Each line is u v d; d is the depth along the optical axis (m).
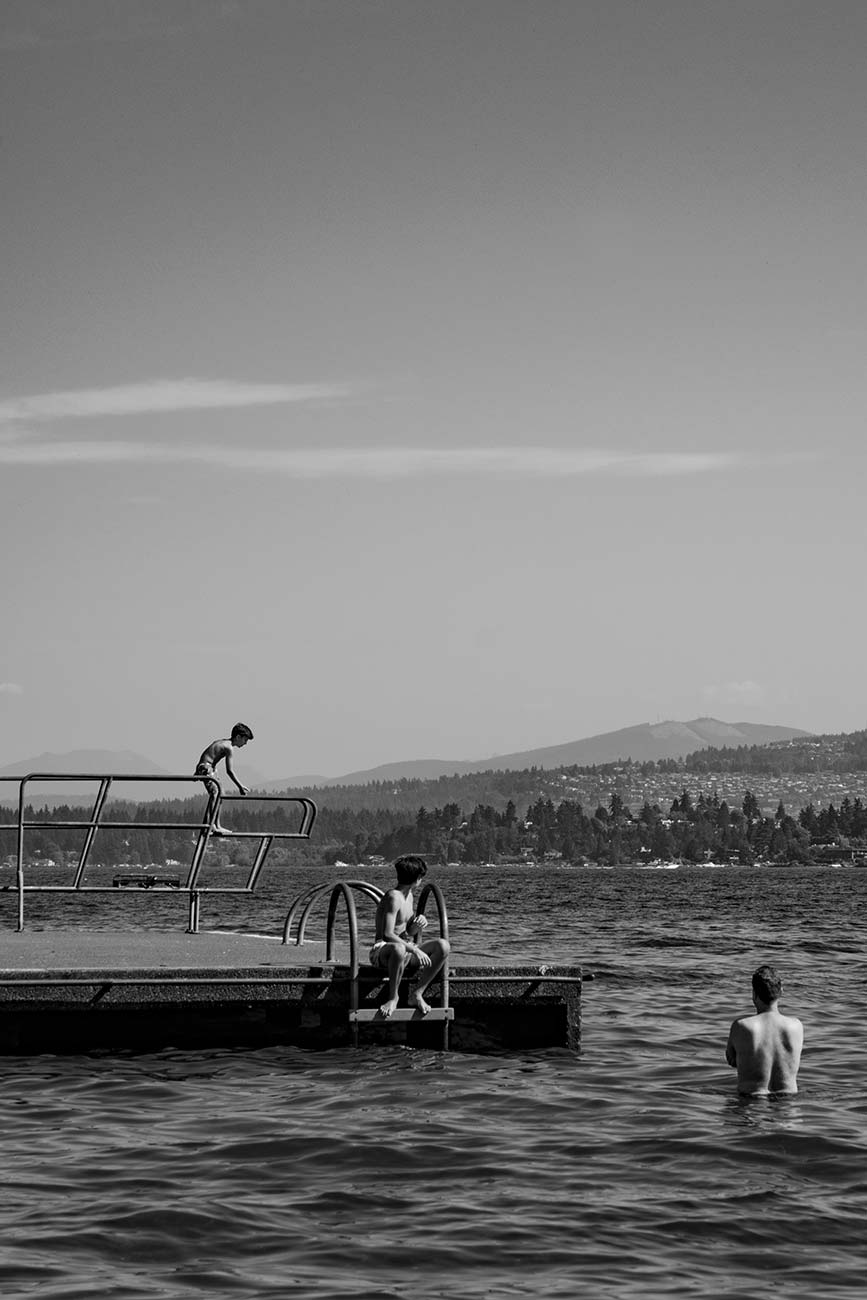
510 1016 14.33
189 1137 10.50
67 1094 11.98
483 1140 10.52
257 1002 13.35
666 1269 7.59
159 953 14.88
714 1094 12.64
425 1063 13.56
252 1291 7.15
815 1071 14.16
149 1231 8.12
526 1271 7.53
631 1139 10.66
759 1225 8.41
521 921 53.09
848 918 59.19
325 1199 8.86
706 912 66.38
